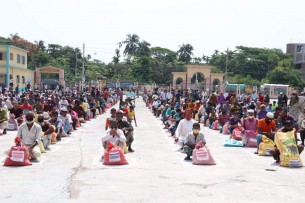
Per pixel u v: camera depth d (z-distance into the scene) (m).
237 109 22.38
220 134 19.84
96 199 7.46
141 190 8.20
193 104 26.84
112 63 106.69
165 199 7.57
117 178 9.25
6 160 10.48
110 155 10.95
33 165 10.62
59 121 16.36
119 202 7.30
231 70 100.69
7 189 8.09
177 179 9.28
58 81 61.62
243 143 15.49
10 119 18.88
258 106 25.50
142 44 104.69
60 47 100.75
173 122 18.75
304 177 9.89
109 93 44.62
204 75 59.34
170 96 37.00
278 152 11.78
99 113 31.92
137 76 92.06
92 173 9.75
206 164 11.27
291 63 99.00
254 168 10.90
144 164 11.12
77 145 14.84
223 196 7.89
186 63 108.88
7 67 52.22
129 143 13.40
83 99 27.45
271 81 89.38
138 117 29.94
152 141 16.53
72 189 8.16
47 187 8.29
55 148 13.93
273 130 13.98
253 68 99.19
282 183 9.15
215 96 29.41
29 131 11.45
